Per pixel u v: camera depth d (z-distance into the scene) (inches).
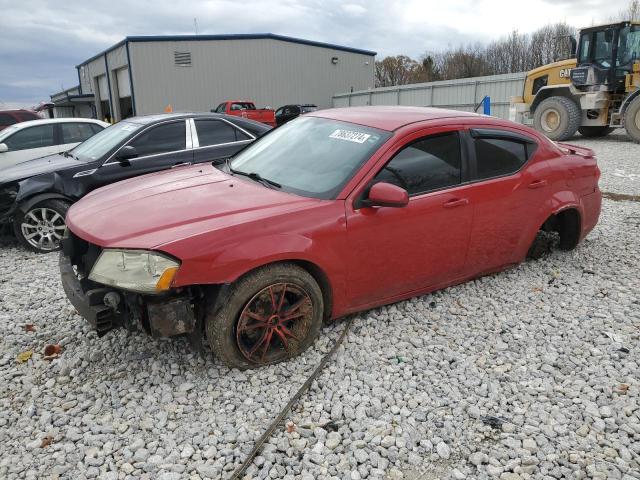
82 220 129.7
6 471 96.3
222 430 107.8
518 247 178.5
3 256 236.8
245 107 984.9
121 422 110.3
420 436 106.9
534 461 100.2
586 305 167.8
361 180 135.7
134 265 111.1
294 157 152.8
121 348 138.9
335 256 130.8
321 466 98.5
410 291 154.2
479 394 121.3
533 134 181.8
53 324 156.3
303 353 134.6
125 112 1459.2
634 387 123.3
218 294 116.9
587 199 198.2
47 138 337.4
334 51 1477.6
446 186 152.9
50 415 111.8
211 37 1290.6
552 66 641.6
